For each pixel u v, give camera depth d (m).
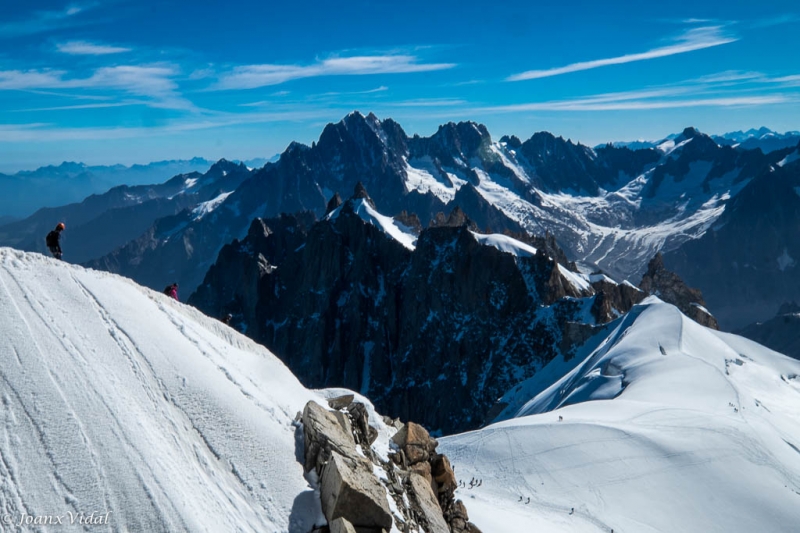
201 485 17.44
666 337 115.50
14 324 19.66
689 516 57.78
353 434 24.89
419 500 23.38
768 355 122.56
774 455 69.00
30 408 17.22
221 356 24.67
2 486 15.23
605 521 54.72
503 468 65.75
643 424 74.25
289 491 18.61
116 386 19.17
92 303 22.55
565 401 112.88
